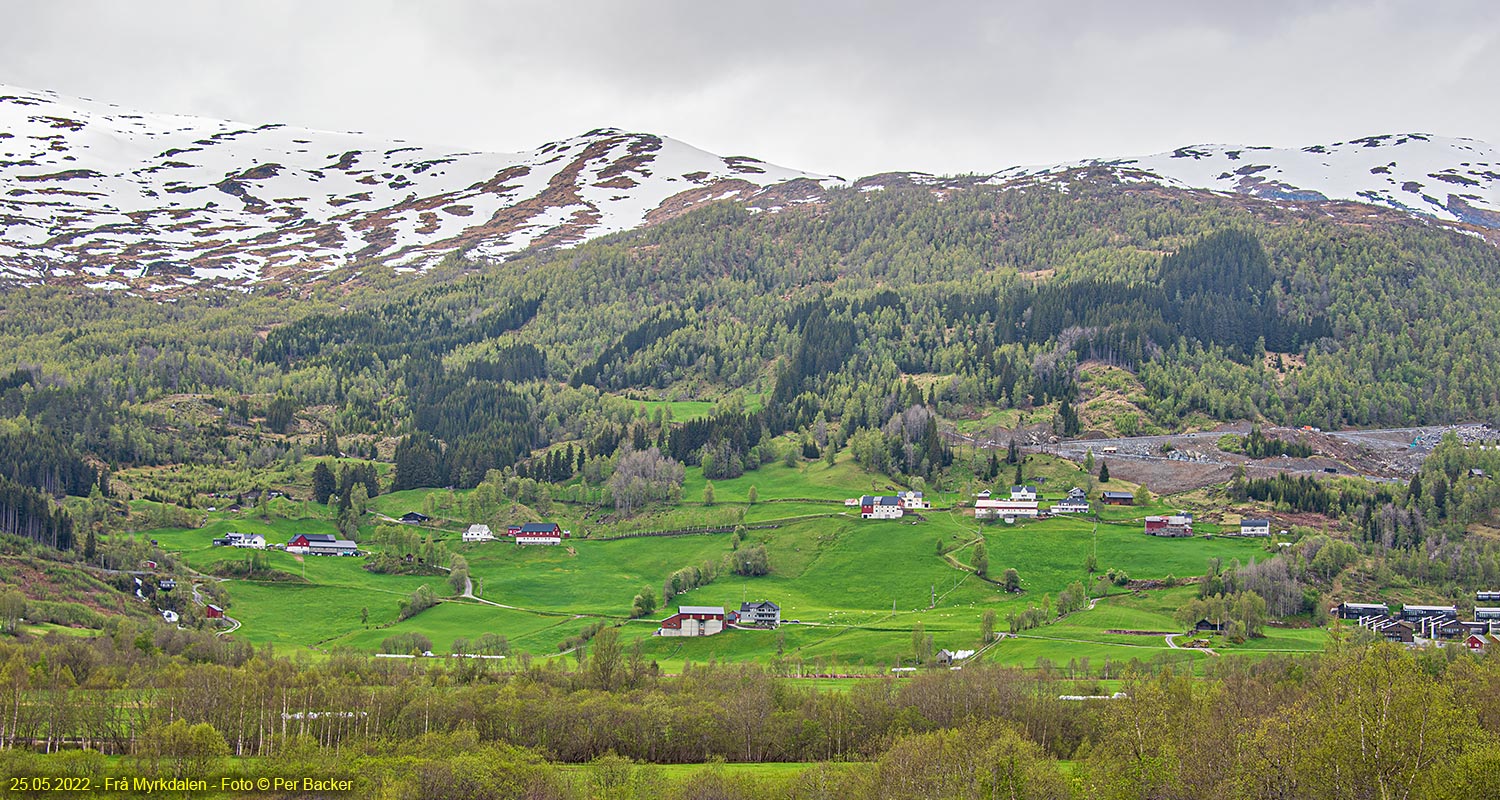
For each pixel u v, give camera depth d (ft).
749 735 542.16
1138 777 443.32
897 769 466.29
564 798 460.96
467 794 457.68
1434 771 401.08
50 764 465.06
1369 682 444.96
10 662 554.46
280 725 530.27
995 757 456.86
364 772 470.39
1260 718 470.80
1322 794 413.59
